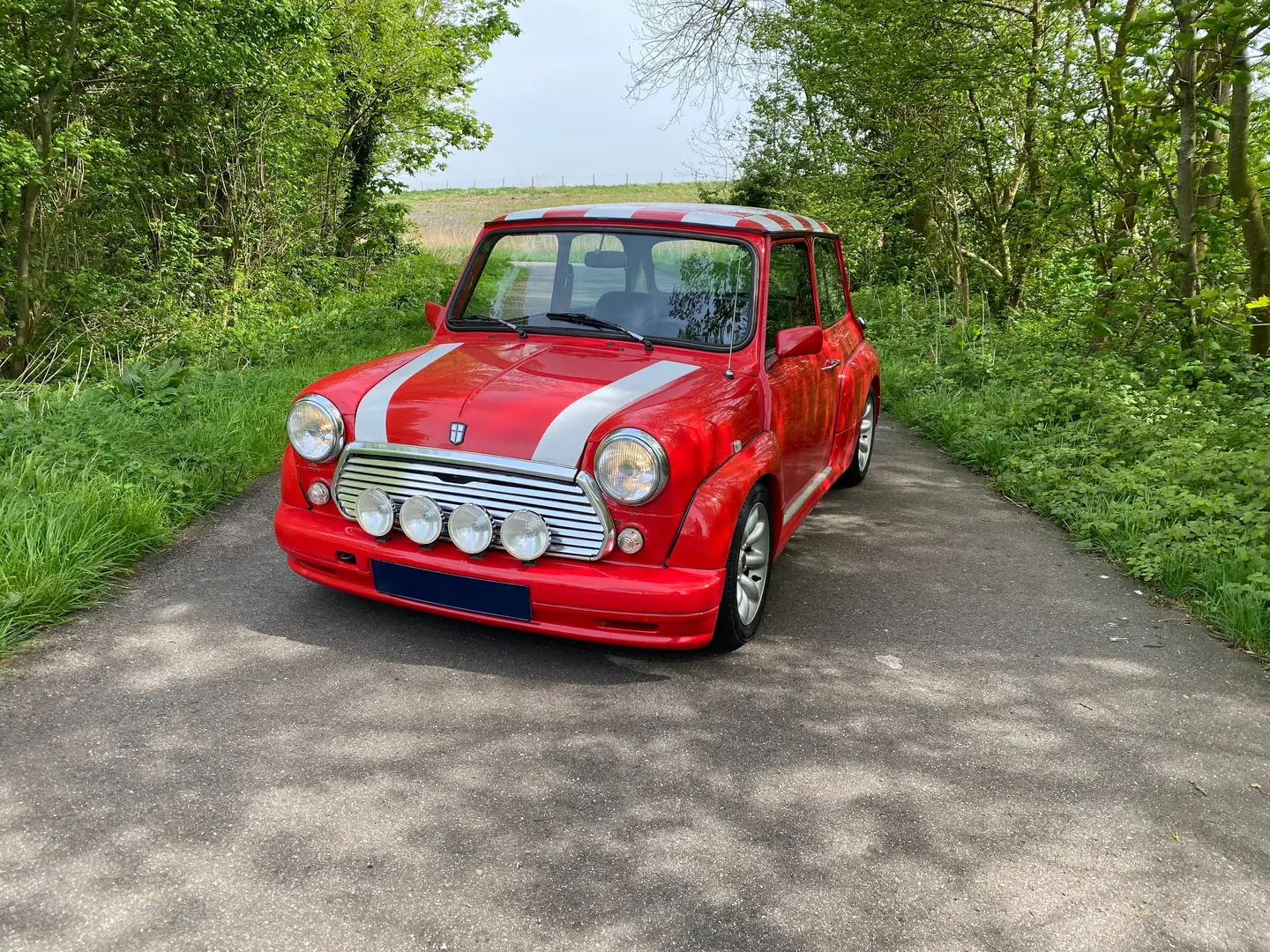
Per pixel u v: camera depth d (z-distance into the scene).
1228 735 3.29
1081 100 9.98
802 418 4.46
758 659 3.74
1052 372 8.55
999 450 7.03
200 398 7.04
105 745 2.89
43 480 4.74
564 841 2.55
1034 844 2.63
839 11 12.38
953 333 11.27
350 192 20.73
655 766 2.94
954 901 2.38
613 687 3.45
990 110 12.10
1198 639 4.11
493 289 4.42
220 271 14.38
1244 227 7.89
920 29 11.26
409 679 3.43
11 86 9.14
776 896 2.37
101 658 3.47
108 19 9.80
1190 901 2.42
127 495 4.78
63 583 3.88
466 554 3.42
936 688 3.56
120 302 11.96
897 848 2.58
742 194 17.44
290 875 2.35
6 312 10.70
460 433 3.37
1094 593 4.61
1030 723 3.32
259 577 4.33
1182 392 7.30
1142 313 8.48
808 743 3.12
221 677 3.37
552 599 3.30
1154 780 2.98
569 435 3.29
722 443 3.46
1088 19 7.77
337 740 3.00
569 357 3.95
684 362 3.92
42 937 2.10
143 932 2.14
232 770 2.79
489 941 2.17
